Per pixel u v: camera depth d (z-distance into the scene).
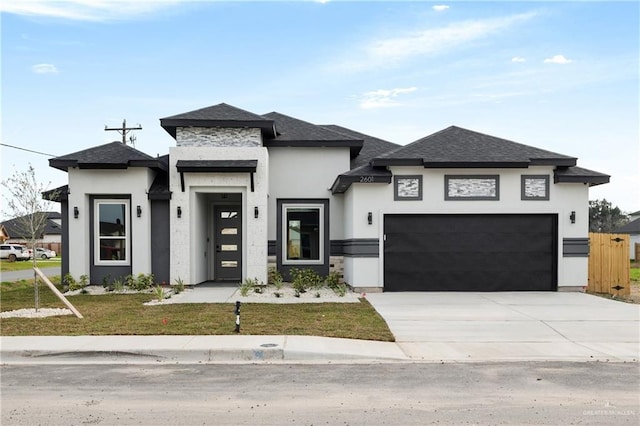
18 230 14.23
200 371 7.44
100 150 16.58
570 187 15.62
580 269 15.55
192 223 16.22
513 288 15.62
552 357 8.24
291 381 6.91
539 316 11.49
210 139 16.61
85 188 16.11
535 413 5.65
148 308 12.25
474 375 7.21
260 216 16.25
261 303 13.16
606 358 8.20
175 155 16.17
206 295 14.62
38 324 10.18
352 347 8.60
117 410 5.72
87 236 16.28
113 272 16.44
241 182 16.23
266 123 16.47
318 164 17.94
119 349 8.22
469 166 15.26
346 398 6.17
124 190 16.16
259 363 7.93
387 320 11.01
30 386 6.66
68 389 6.52
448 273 15.59
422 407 5.84
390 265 15.59
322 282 16.66
